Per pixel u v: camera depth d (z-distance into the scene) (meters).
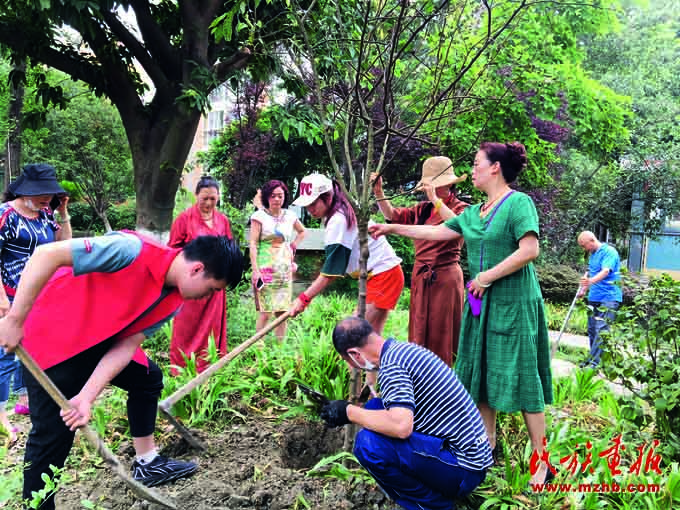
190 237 4.84
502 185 3.20
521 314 3.02
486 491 3.01
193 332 4.77
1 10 6.20
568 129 10.67
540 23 7.43
